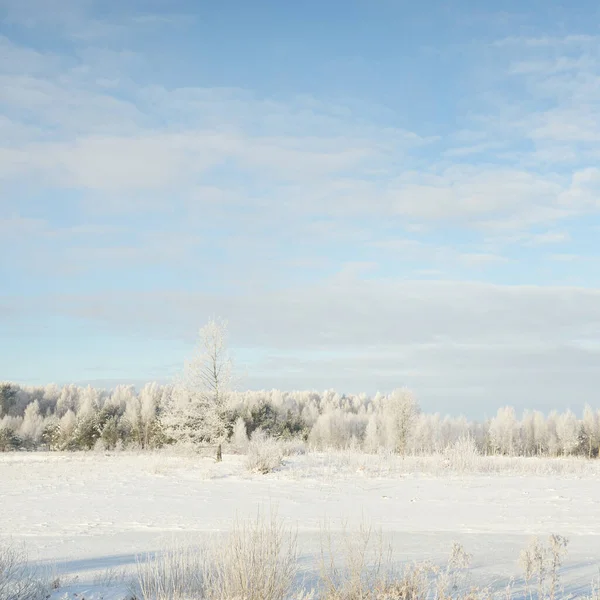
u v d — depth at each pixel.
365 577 6.64
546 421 87.75
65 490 23.56
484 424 87.00
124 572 8.31
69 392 104.75
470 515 16.27
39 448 75.75
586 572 8.26
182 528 14.25
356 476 27.05
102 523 15.29
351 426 85.00
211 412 34.72
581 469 31.36
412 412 48.50
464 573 7.77
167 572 6.83
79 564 9.45
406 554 9.70
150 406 71.00
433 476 27.06
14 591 6.66
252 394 74.38
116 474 30.19
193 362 35.28
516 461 35.28
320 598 6.45
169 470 30.41
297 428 79.19
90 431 70.50
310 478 26.41
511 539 11.96
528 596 6.58
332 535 12.02
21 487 24.77
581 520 15.44
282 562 6.75
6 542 12.05
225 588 6.18
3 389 93.88
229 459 35.31
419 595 6.11
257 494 21.64
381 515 16.27
